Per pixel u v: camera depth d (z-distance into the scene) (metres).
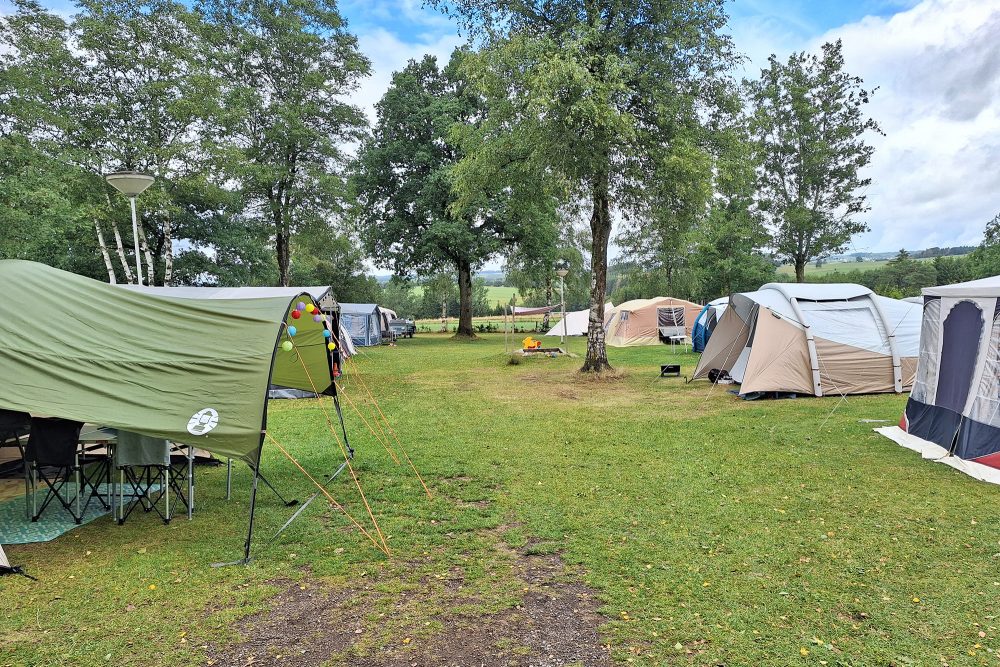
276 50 22.86
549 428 8.61
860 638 3.13
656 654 3.02
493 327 43.16
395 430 8.62
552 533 4.66
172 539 4.66
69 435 4.68
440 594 3.72
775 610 3.43
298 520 5.06
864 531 4.55
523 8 13.13
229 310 5.05
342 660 3.03
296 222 24.02
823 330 10.66
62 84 17.70
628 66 11.49
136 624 3.40
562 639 3.19
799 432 7.88
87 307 4.89
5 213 12.39
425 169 27.84
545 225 28.06
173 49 18.52
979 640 3.10
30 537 4.69
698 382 13.01
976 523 4.65
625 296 52.06
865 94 24.78
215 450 4.34
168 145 18.69
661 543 4.42
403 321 36.44
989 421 6.13
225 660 3.04
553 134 12.10
